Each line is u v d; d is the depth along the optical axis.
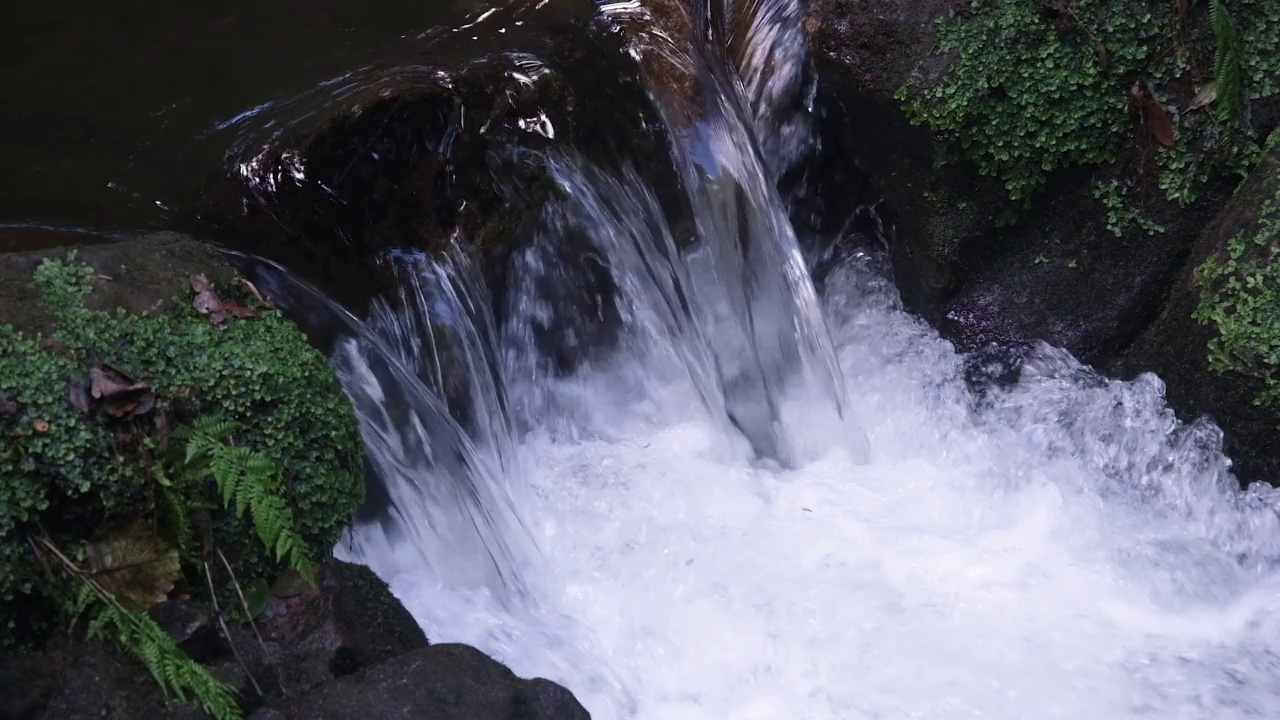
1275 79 5.08
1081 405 5.28
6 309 3.33
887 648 4.25
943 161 5.45
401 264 4.74
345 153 4.64
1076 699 4.06
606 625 4.40
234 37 5.50
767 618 4.37
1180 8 5.13
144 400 3.33
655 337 5.45
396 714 3.21
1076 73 5.25
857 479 5.29
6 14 5.68
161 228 4.43
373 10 5.66
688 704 4.07
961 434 5.40
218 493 3.45
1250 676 4.20
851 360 5.82
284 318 3.90
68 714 2.96
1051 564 4.72
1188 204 5.20
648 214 5.41
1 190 4.57
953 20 5.39
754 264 5.67
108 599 3.13
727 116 5.68
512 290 5.09
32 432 3.12
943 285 5.67
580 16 5.59
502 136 5.00
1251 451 4.88
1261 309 4.80
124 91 5.14
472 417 4.91
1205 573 4.68
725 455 5.31
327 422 3.72
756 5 5.93
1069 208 5.43
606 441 5.33
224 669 3.23
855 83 5.56
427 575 4.30
